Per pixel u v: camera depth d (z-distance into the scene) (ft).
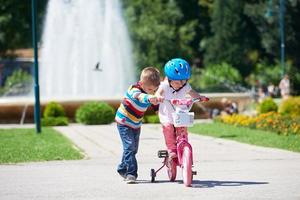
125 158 67.31
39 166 82.89
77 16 250.16
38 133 145.18
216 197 57.06
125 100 67.41
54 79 246.47
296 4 400.67
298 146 101.76
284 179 67.56
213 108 211.61
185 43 411.54
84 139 128.98
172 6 413.80
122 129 67.62
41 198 58.44
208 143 114.21
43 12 396.78
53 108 191.72
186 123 64.03
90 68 244.63
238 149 102.06
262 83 366.63
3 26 399.85
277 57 409.49
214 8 427.74
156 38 390.01
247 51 419.74
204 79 351.67
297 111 175.22
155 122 187.21
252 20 411.75
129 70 282.15
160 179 69.82
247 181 66.64
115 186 64.95
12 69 418.72
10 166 82.94
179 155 65.05
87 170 78.69
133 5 403.54
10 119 198.59
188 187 63.10
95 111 184.14
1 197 59.41
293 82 352.90
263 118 150.20
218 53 420.36
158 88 66.33
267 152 95.96
